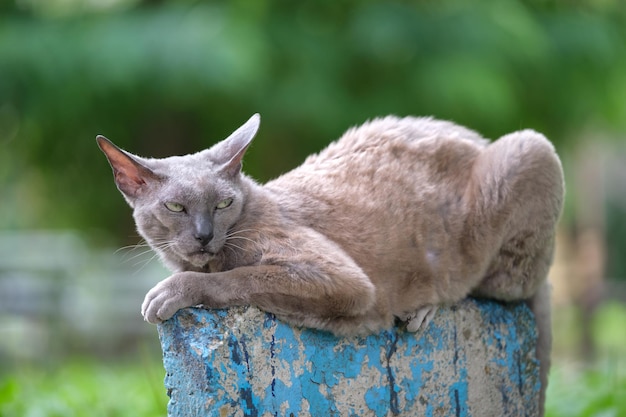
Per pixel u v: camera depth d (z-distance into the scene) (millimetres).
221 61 13438
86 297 16828
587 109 16359
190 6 14656
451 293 5918
